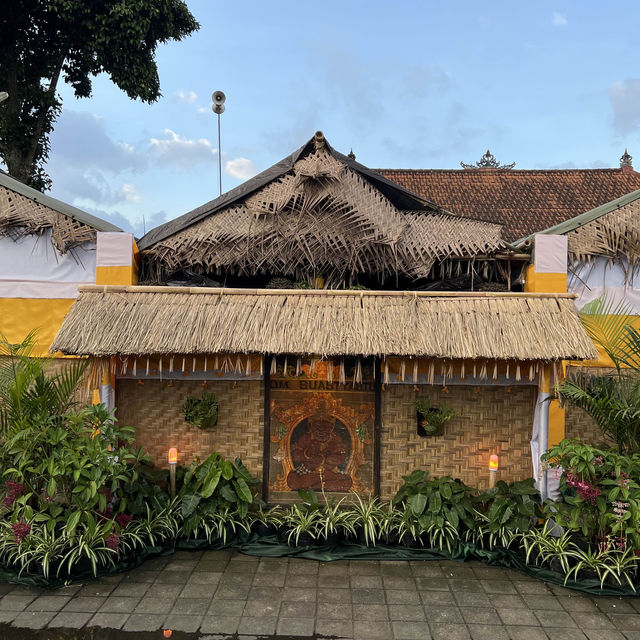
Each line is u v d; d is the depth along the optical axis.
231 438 6.80
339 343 5.90
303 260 6.95
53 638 4.48
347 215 6.68
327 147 6.90
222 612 4.88
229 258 6.81
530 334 5.98
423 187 15.20
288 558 5.94
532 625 4.76
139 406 6.80
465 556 5.92
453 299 6.42
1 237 6.96
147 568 5.65
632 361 6.58
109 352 5.76
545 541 5.73
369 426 6.84
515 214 14.02
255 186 6.95
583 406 6.04
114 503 6.11
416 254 6.81
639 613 4.98
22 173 15.34
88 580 5.36
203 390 6.78
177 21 15.55
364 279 7.48
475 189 15.15
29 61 15.73
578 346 5.84
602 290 7.01
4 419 5.72
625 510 5.43
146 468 6.75
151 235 7.62
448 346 5.89
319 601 5.07
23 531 5.30
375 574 5.61
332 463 6.86
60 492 5.98
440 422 6.53
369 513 6.24
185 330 5.98
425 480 6.48
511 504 6.02
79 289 6.41
